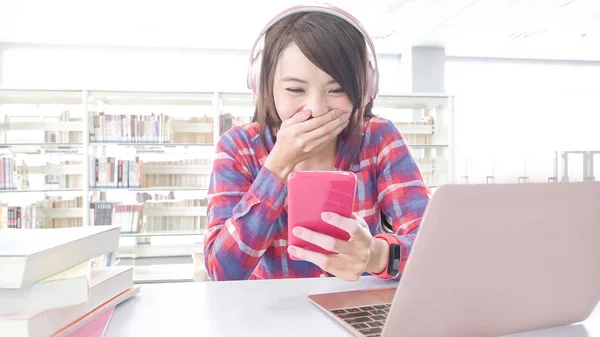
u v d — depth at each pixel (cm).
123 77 570
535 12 451
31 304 39
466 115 635
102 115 355
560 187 36
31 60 547
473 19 475
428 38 553
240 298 58
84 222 346
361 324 46
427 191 92
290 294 60
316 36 69
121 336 44
